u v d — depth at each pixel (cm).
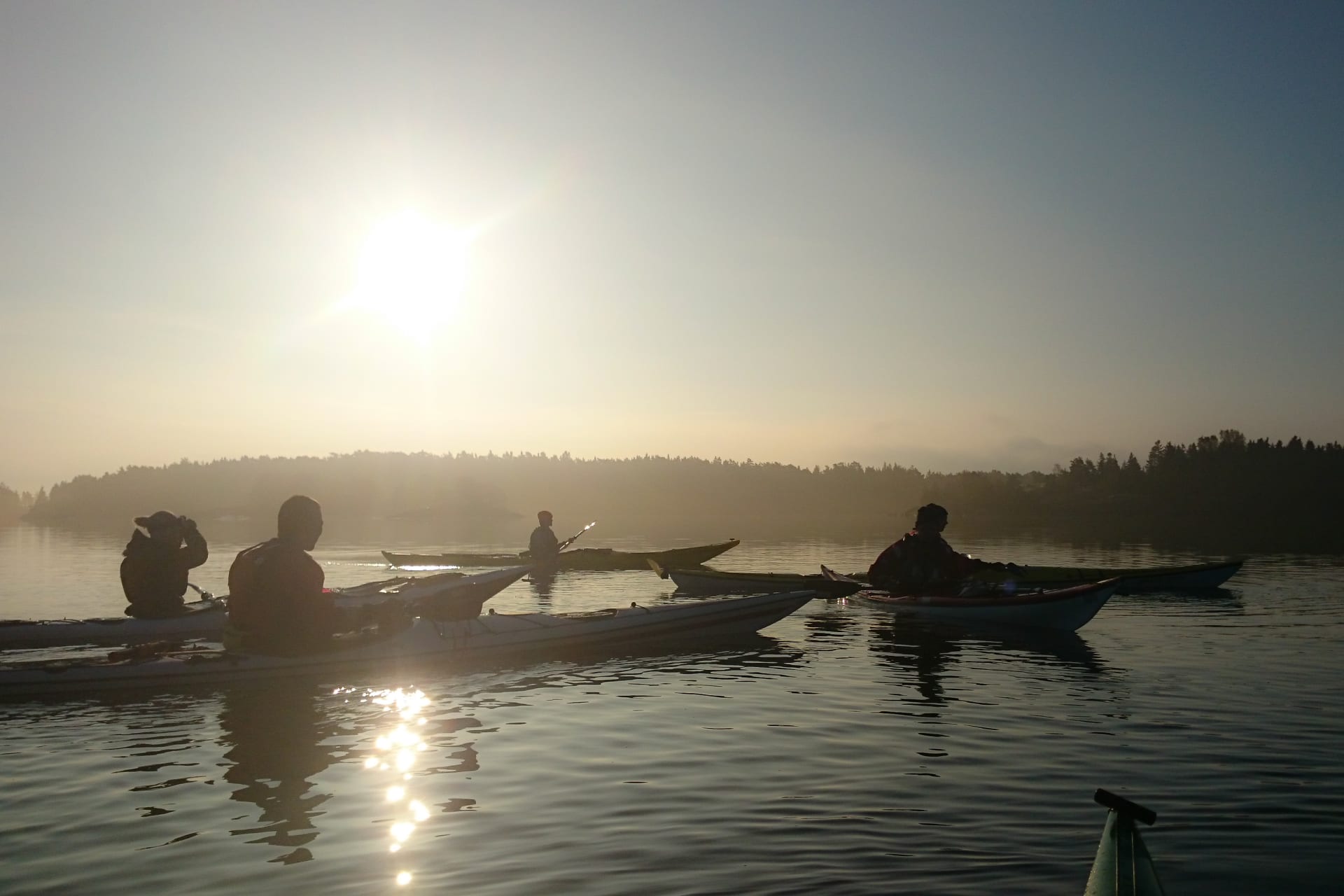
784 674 927
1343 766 597
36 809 532
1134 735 678
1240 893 410
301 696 830
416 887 421
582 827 496
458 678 910
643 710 770
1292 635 1162
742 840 474
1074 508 9075
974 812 514
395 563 2498
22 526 7869
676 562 2242
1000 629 1234
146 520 1162
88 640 1094
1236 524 6481
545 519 2219
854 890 412
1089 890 311
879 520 8662
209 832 494
